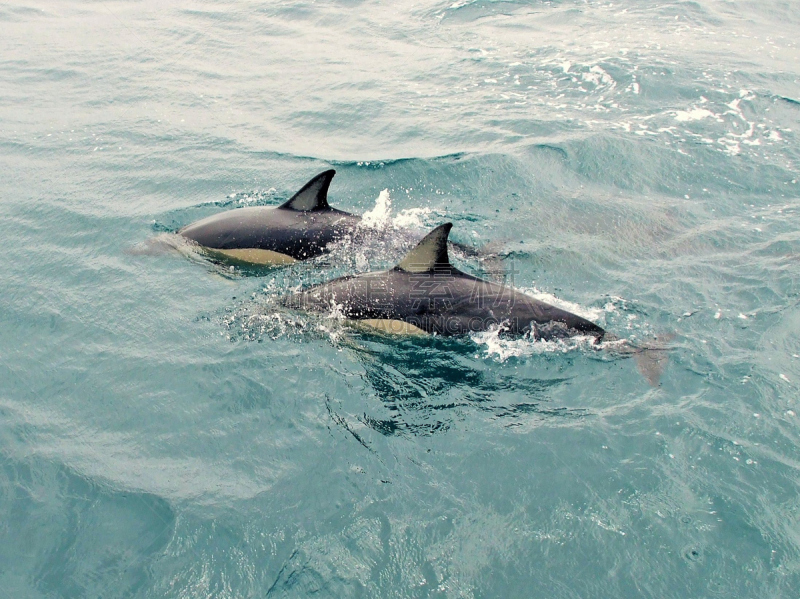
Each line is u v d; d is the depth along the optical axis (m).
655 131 7.55
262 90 8.43
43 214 6.73
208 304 6.04
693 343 5.76
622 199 6.87
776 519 5.13
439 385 5.60
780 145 7.38
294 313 5.89
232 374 5.68
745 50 9.06
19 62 9.29
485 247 6.41
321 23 10.73
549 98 8.05
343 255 6.29
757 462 5.30
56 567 5.06
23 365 5.75
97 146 7.53
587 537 5.10
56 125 7.81
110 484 5.29
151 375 5.69
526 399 5.55
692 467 5.29
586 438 5.39
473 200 6.88
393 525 5.14
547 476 5.28
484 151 7.34
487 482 5.26
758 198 6.86
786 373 5.62
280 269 6.25
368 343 5.77
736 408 5.48
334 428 5.46
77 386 5.65
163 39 10.16
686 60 8.66
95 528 5.16
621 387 5.58
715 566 5.02
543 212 6.74
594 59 8.77
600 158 7.25
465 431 5.43
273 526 5.15
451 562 5.04
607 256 6.33
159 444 5.43
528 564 5.04
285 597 4.97
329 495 5.24
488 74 8.60
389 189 7.00
